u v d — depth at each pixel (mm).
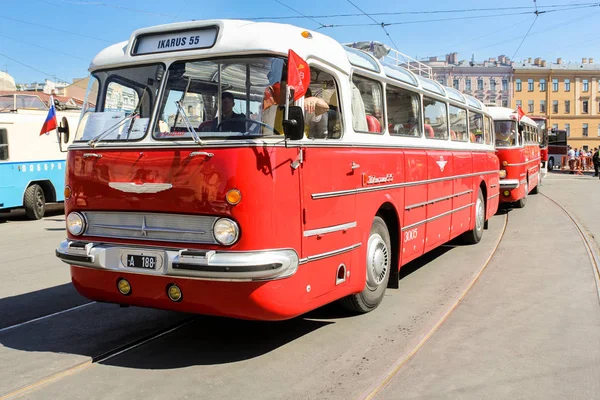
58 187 17141
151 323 5727
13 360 4703
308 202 4625
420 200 7230
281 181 4328
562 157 53031
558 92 84000
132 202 4559
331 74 5148
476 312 6062
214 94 4523
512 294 6777
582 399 3945
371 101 5996
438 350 4918
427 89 7680
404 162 6633
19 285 7469
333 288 5055
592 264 8367
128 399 3955
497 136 15477
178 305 4473
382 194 6004
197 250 4254
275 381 4246
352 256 5359
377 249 6031
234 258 4125
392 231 6539
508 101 82562
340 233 5121
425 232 7496
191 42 4703
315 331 5438
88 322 5777
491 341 5137
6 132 15492
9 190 15547
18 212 19094
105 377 4344
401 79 6754
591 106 85125
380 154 5969
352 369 4473
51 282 7645
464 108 9703
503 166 15438
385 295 6785
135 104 4809
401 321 5730
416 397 3984
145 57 4820
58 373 4383
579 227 12086
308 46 4809
